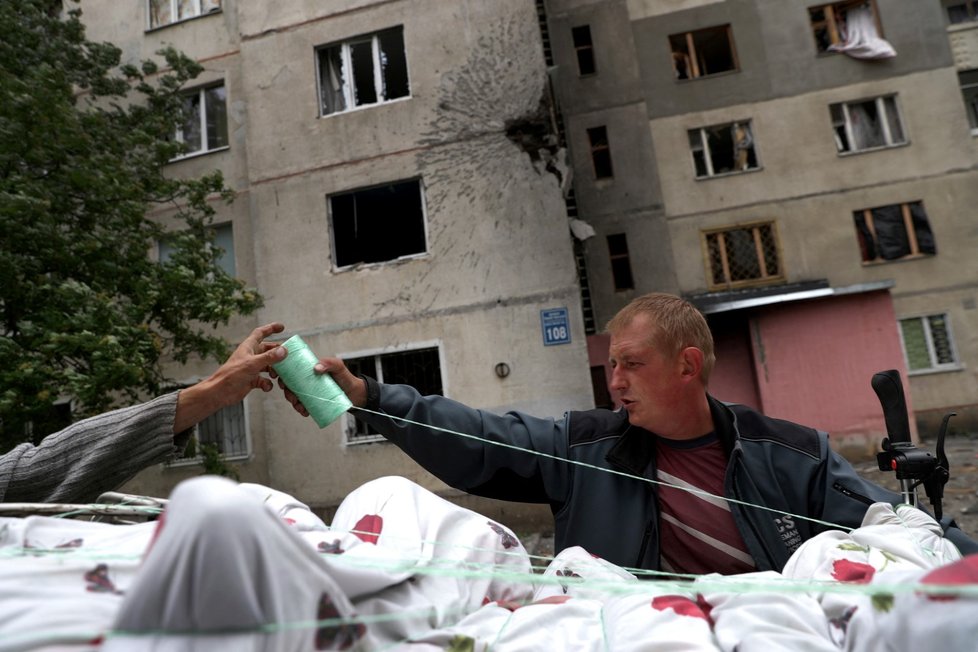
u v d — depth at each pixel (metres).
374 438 6.68
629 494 1.42
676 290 10.54
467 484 1.53
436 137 7.01
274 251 7.27
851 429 9.24
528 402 6.46
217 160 7.94
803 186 10.55
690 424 1.40
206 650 0.54
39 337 4.72
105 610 0.63
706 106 10.85
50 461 1.19
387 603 0.79
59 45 6.17
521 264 6.66
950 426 9.98
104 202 5.40
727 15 10.96
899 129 10.59
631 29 11.10
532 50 6.90
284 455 6.80
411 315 6.81
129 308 5.08
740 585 0.88
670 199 10.75
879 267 10.34
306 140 7.34
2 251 4.66
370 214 7.39
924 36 10.56
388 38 7.46
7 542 0.86
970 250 10.15
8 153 4.88
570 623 0.90
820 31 11.06
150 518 1.14
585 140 10.98
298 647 0.58
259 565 0.57
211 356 7.31
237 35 8.05
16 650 0.55
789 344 9.56
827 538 1.06
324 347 7.00
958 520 5.12
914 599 0.70
